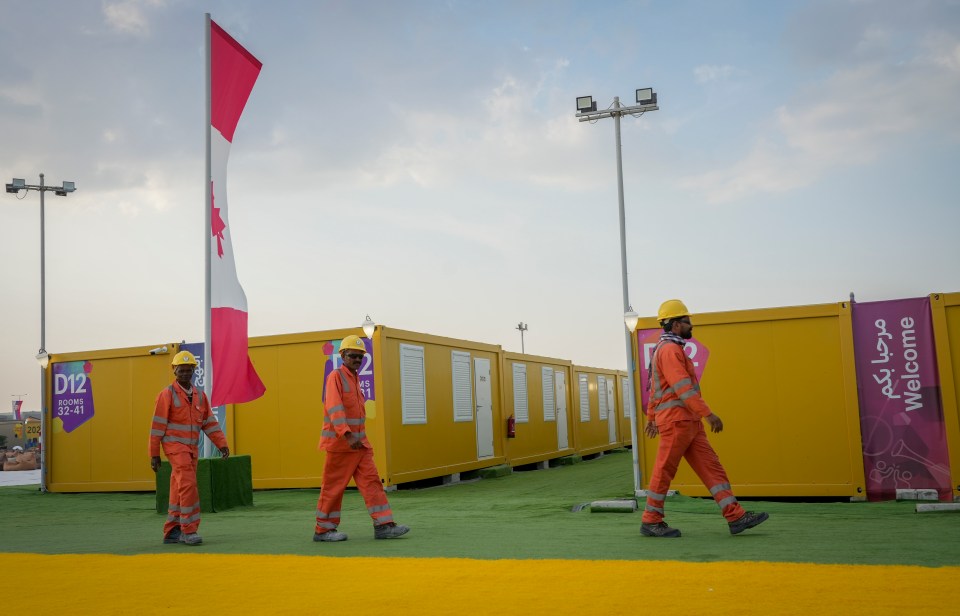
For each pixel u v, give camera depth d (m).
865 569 5.39
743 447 12.22
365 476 8.06
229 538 8.62
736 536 7.30
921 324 11.62
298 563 6.53
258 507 12.71
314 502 13.19
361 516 10.77
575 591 4.98
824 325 12.01
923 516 8.93
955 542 6.69
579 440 26.59
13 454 54.84
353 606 4.80
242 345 13.70
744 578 5.20
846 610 4.29
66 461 18.03
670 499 11.46
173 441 8.34
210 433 8.66
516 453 21.44
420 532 8.45
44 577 6.23
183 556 7.21
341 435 7.86
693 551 6.48
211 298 13.38
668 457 7.39
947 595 4.59
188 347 17.22
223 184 13.73
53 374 18.31
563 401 25.61
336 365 15.98
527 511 10.55
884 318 11.77
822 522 8.32
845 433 11.80
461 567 5.99
